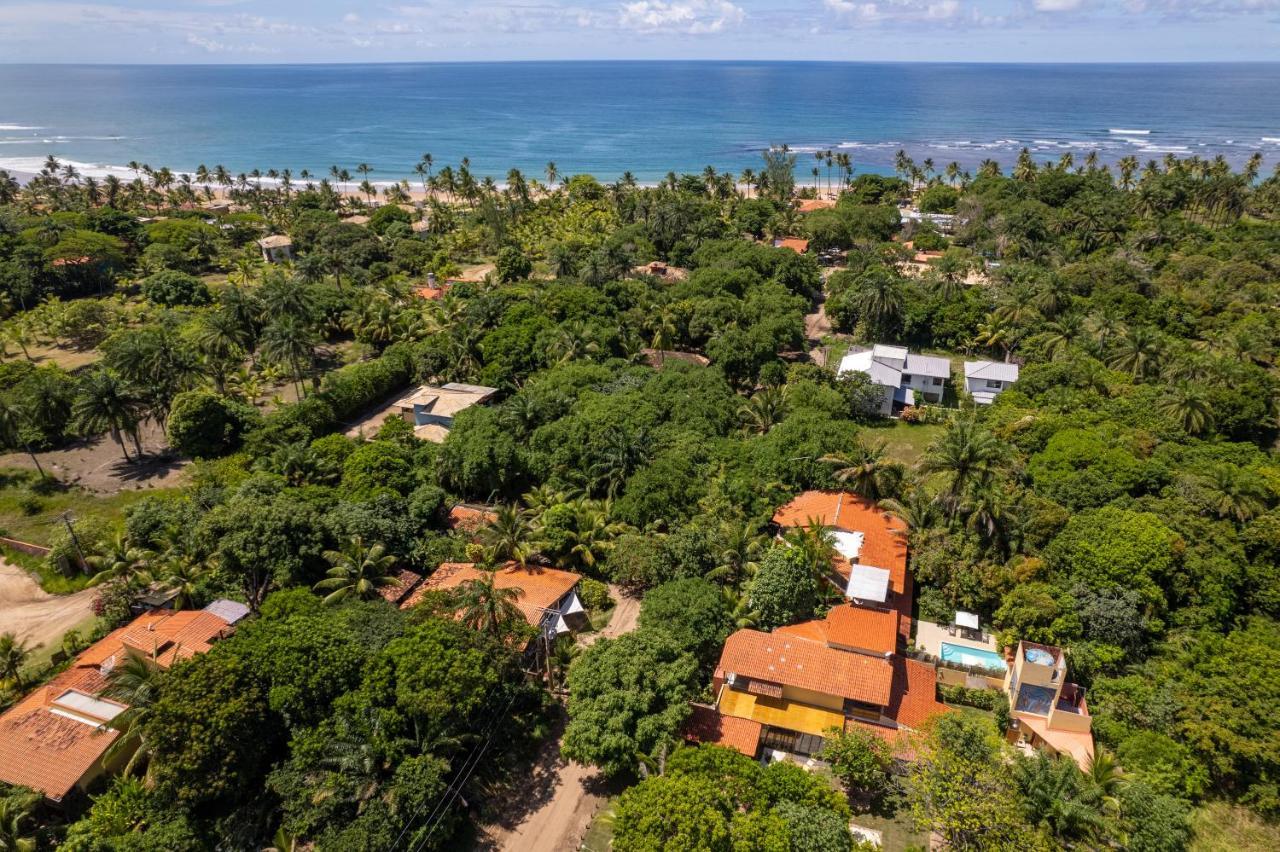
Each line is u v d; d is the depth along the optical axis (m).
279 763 41.25
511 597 49.88
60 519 69.88
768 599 54.12
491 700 45.78
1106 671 50.28
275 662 42.38
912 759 44.31
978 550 58.84
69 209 170.62
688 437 73.19
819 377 93.38
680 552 58.16
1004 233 145.00
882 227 167.88
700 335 106.19
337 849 36.88
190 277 126.88
